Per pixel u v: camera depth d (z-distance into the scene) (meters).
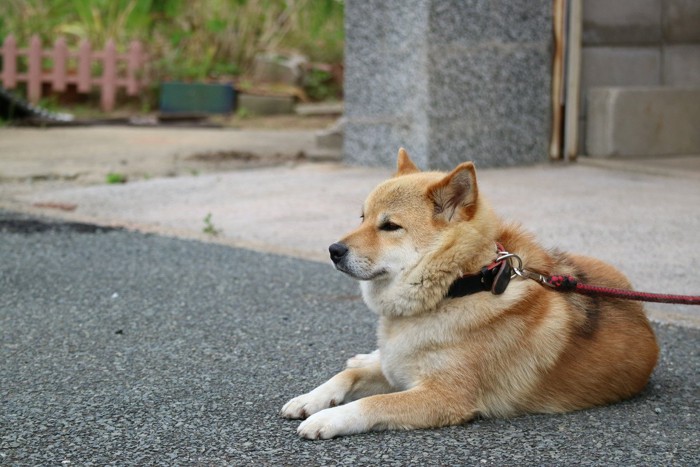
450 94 5.46
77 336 3.16
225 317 3.30
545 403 2.76
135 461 2.58
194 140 7.30
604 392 2.79
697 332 3.21
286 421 2.73
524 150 5.78
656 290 3.46
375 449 2.62
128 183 5.39
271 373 2.95
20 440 2.65
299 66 10.39
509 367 2.73
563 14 5.74
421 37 5.35
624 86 6.07
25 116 8.52
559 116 5.87
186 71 9.95
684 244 3.89
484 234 2.76
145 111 9.50
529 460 2.58
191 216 4.50
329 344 3.12
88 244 3.99
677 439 2.66
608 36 5.97
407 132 5.56
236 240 4.04
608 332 2.80
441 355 2.72
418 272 2.75
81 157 6.35
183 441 2.65
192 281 3.60
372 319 3.29
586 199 4.68
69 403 2.80
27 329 3.21
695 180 5.23
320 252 3.89
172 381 2.91
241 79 10.34
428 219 2.76
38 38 9.36
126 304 3.40
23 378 2.92
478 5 5.45
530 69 5.70
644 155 5.99
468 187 2.75
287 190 5.07
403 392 2.71
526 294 2.75
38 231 4.15
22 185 5.36
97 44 10.24
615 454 2.60
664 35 6.07
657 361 2.93
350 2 5.75
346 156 5.98
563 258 2.90
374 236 2.78
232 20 10.62
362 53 5.75
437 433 2.68
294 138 7.49
